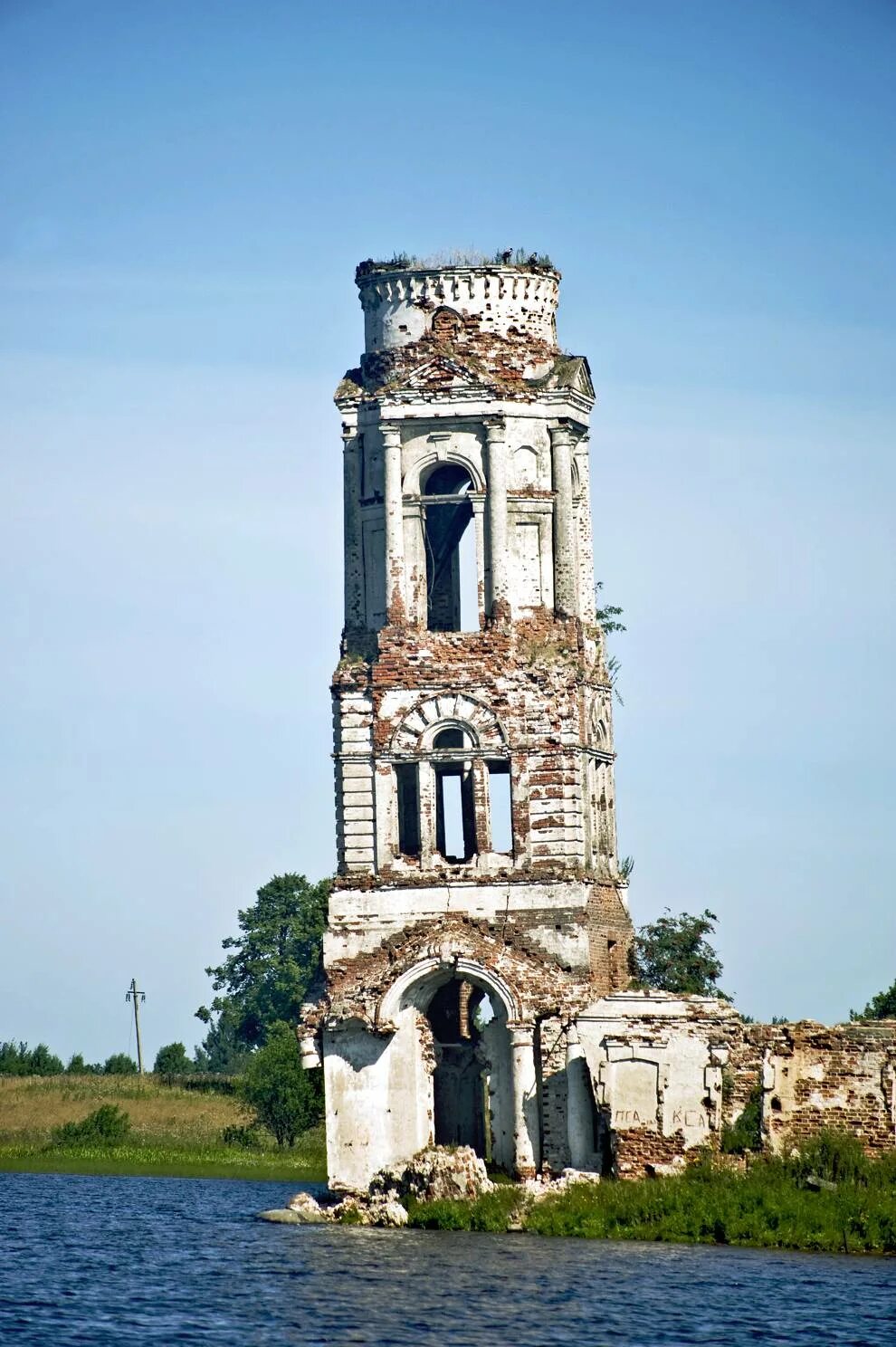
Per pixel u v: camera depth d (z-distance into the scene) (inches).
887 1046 5413.4
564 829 5890.8
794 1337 4274.1
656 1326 4360.2
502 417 6023.6
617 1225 5319.9
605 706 6176.2
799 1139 5467.5
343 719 6003.9
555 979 5787.4
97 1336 4306.1
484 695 5949.8
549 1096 5743.1
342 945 5935.0
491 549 6003.9
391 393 6043.3
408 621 6008.9
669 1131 5561.0
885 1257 5029.5
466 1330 4338.1
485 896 5876.0
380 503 6102.4
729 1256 5039.4
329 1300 4616.1
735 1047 5551.2
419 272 6102.4
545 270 6156.5
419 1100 5846.5
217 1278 4884.4
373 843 5974.4
